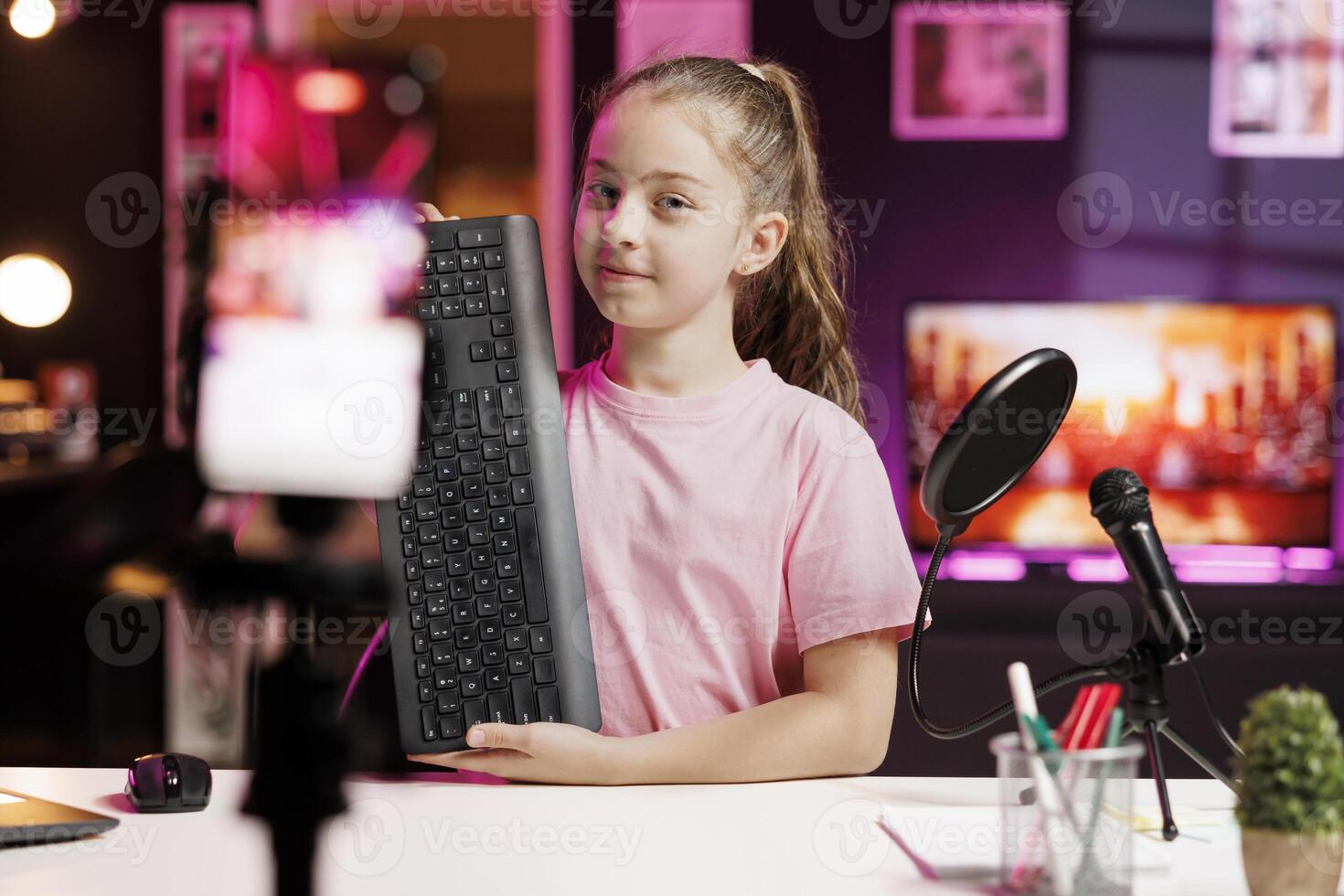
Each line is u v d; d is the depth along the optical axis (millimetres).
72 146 3414
